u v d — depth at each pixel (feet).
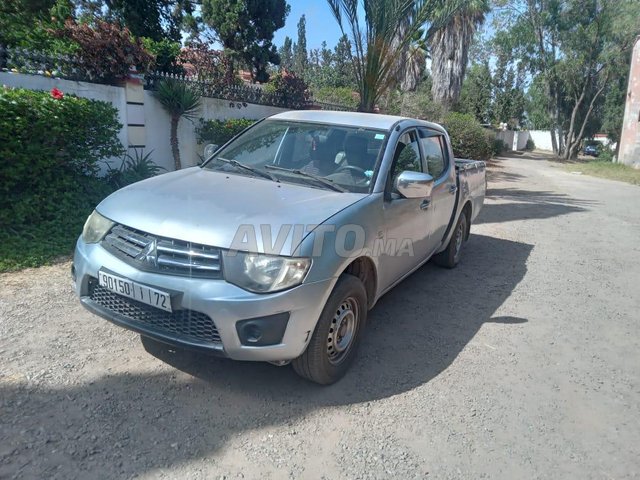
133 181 24.99
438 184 17.12
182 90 29.25
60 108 19.34
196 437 9.37
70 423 9.40
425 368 12.84
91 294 11.21
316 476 8.70
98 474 8.23
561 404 11.70
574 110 116.37
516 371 13.09
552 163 105.60
